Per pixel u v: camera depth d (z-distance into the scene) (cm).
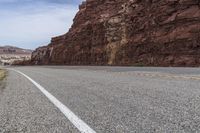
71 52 9994
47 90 1577
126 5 8138
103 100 1091
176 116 740
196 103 944
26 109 946
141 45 6625
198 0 5734
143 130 603
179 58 5381
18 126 693
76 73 3603
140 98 1108
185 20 5772
